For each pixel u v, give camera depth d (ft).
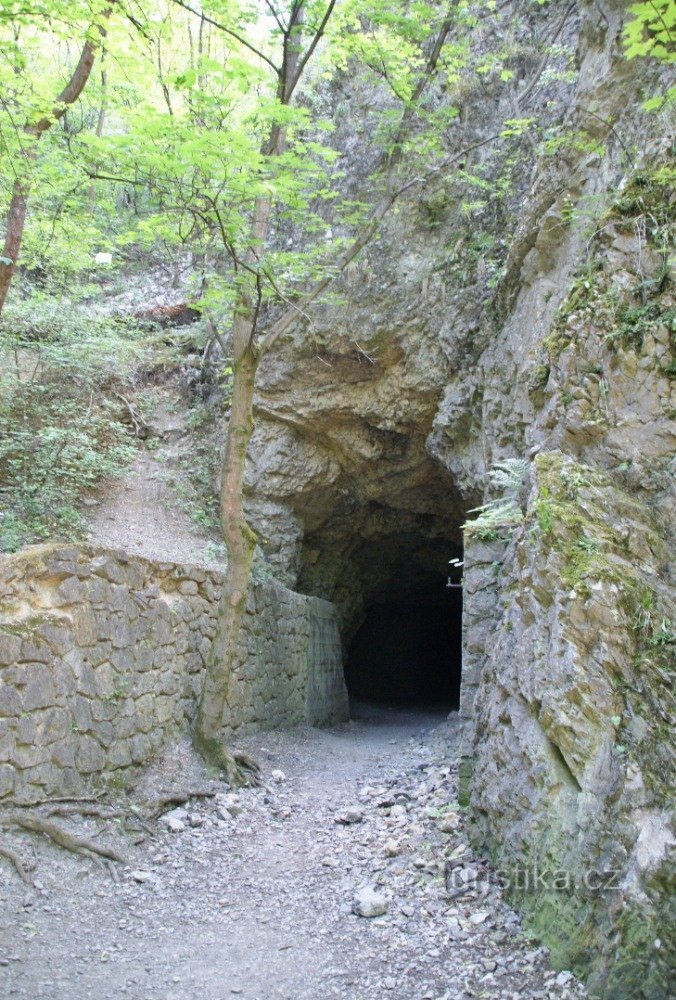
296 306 20.81
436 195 31.32
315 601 36.22
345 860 16.29
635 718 11.69
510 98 29.68
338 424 35.78
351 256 21.71
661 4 10.12
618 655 12.13
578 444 15.58
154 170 17.07
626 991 10.19
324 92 34.37
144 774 18.89
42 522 28.66
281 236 33.53
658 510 14.24
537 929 12.13
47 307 34.50
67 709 16.19
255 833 18.16
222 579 24.54
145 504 34.81
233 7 18.88
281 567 36.76
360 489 38.32
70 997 10.87
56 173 20.29
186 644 21.81
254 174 16.63
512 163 28.84
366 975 11.80
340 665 41.47
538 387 17.83
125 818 16.88
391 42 20.36
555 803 12.30
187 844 17.01
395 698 60.18
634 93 18.43
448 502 38.47
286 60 19.38
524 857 12.95
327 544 41.63
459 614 59.77
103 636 17.58
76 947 12.27
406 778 23.04
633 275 15.83
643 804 11.09
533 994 10.86
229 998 11.26
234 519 21.27
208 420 38.29
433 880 14.65
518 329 23.47
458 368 30.78
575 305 16.48
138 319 41.68
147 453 37.55
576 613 12.46
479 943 12.34
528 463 17.52
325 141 33.99
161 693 20.24
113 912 13.64
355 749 29.60
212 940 13.07
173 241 19.62
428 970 11.80
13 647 14.85
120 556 18.53
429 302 31.22
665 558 13.58
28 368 35.55
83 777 16.53
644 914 10.36
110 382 38.93
